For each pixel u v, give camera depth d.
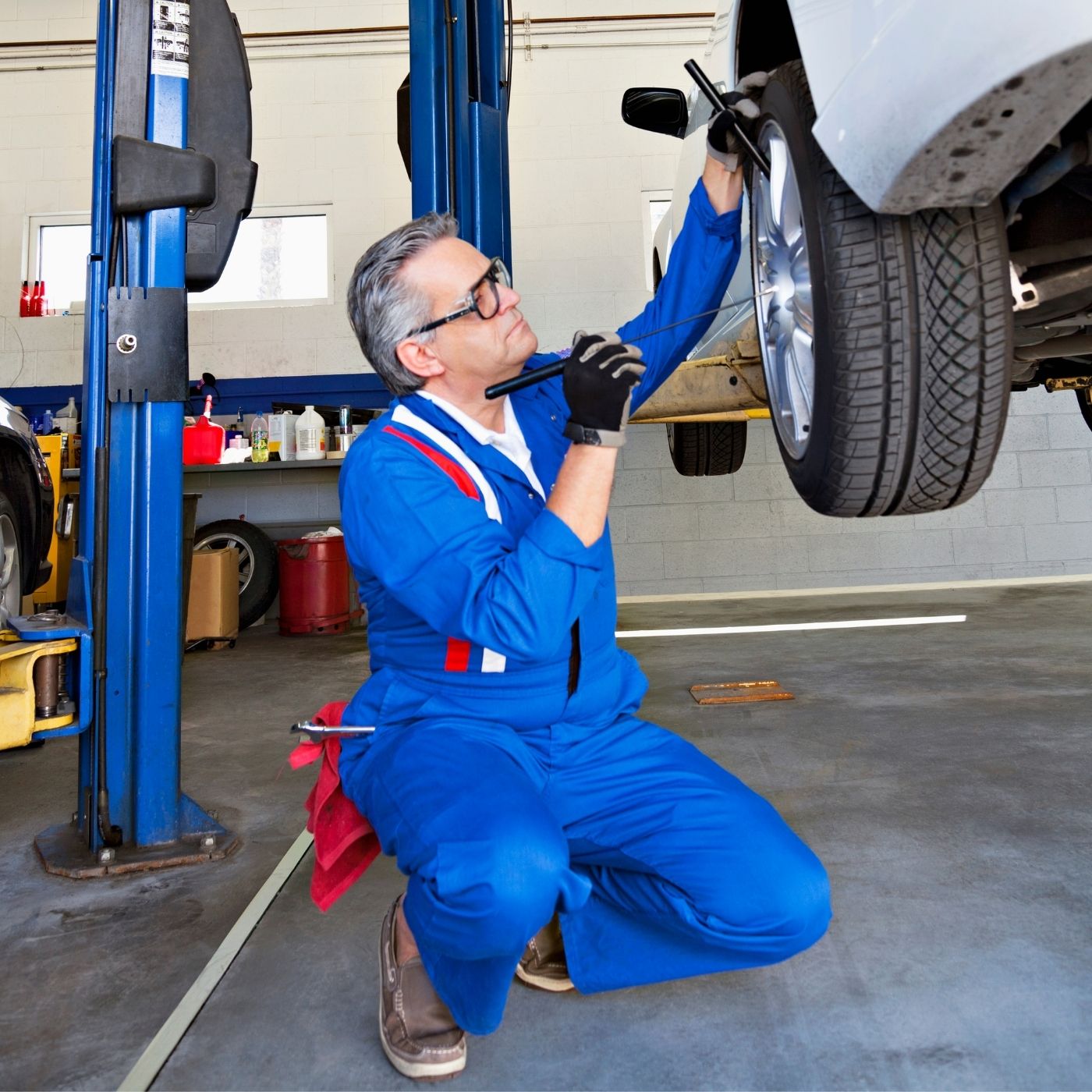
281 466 4.75
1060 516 5.48
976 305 1.12
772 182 1.33
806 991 1.12
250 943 1.31
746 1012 1.08
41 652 1.61
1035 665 3.03
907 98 0.91
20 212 5.51
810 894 0.88
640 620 4.61
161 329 1.70
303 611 4.79
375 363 1.02
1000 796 1.77
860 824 1.66
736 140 1.19
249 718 2.82
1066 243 1.21
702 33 5.51
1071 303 1.33
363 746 1.03
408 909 0.86
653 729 1.05
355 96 5.55
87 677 1.67
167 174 1.69
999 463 5.50
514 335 0.99
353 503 0.96
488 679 0.97
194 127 1.76
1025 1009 1.05
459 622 0.87
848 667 3.16
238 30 1.79
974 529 5.48
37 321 5.42
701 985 1.15
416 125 2.44
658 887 0.93
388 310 0.98
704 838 0.90
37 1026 1.12
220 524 5.01
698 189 1.25
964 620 4.05
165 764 1.71
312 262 5.60
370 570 1.01
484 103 2.73
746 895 0.88
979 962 1.16
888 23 0.93
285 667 3.77
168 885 1.55
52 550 3.75
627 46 5.54
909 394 1.15
